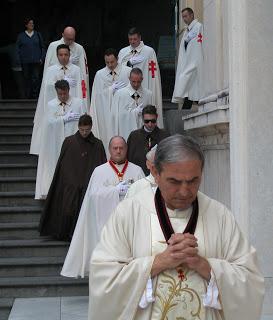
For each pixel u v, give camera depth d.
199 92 13.43
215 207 3.76
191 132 10.85
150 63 13.62
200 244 3.64
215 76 10.03
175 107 16.48
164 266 3.54
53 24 20.17
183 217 3.69
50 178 11.78
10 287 9.72
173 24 18.31
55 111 11.97
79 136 10.88
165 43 18.59
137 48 13.67
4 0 19.86
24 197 11.97
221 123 8.98
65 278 9.97
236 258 3.67
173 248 3.53
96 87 13.17
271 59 7.98
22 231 11.10
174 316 3.58
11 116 14.98
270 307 7.86
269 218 7.98
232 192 8.25
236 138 8.09
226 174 9.16
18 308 9.12
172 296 3.59
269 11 7.96
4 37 19.88
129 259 3.64
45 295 9.75
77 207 10.69
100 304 3.59
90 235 9.16
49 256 10.62
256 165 7.98
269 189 7.98
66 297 9.72
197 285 3.59
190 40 13.56
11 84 19.72
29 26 17.41
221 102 9.38
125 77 13.17
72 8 20.20
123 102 12.37
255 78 7.97
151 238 3.64
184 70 13.59
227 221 3.73
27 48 17.36
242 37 8.01
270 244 7.95
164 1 19.89
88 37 20.23
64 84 11.94
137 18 20.03
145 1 19.97
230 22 8.23
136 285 3.55
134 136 10.63
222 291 3.56
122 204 3.75
